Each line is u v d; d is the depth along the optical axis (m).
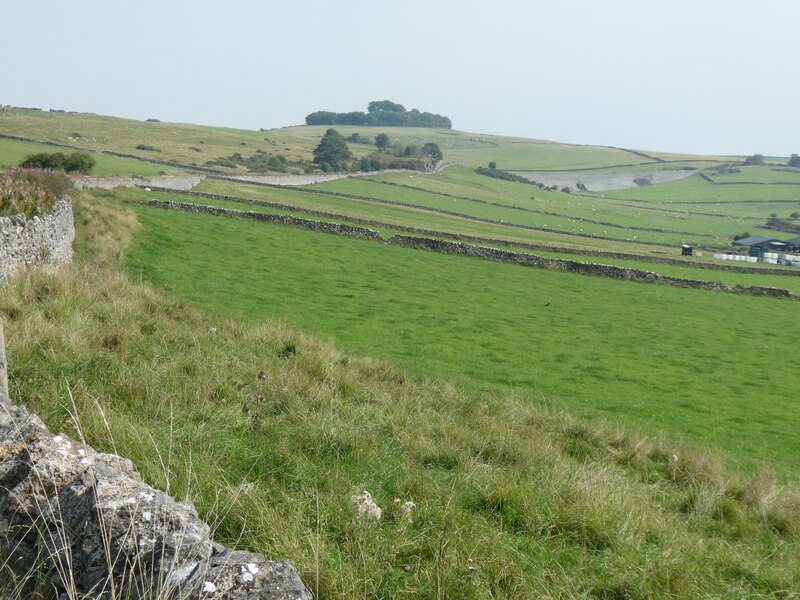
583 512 7.67
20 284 14.25
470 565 5.87
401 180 132.25
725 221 160.25
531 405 15.84
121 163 87.88
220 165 125.69
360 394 12.94
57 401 7.89
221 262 32.28
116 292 16.72
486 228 79.00
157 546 4.06
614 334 30.19
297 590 3.85
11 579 4.32
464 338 25.11
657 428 16.81
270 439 8.91
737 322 37.44
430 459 9.52
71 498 4.52
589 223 115.88
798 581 7.18
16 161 73.12
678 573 6.55
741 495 11.09
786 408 20.78
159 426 8.24
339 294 30.02
